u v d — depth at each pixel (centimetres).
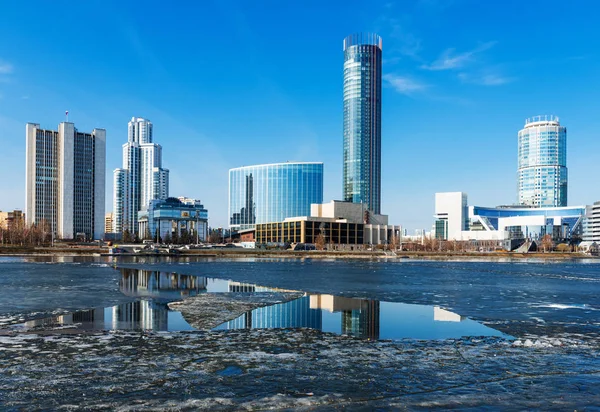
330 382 1884
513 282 6788
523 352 2384
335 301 4366
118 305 3862
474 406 1639
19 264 9738
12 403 1636
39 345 2441
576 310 3888
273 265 10812
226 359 2203
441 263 13600
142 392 1752
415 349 2439
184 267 9456
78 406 1612
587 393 1770
